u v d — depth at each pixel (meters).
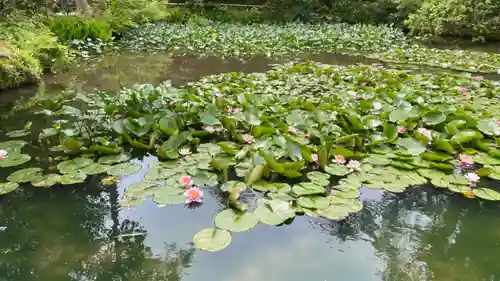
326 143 2.13
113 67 5.02
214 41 7.22
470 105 3.08
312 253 1.39
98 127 2.65
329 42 7.34
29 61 3.92
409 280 1.26
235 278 1.26
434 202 1.75
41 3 7.40
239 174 1.92
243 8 11.40
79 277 1.26
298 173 1.88
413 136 2.41
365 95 3.21
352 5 10.57
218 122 2.45
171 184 1.81
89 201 1.71
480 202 1.76
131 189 1.77
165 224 1.54
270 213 1.58
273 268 1.30
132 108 2.75
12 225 1.54
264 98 3.03
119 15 7.76
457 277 1.28
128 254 1.37
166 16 9.76
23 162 2.06
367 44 7.16
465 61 5.38
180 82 4.13
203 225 1.54
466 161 2.04
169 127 2.41
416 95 3.22
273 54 6.24
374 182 1.87
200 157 2.12
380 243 1.46
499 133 2.37
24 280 1.24
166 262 1.33
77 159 2.08
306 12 10.60
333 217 1.57
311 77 4.20
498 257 1.39
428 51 6.29
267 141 2.23
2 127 2.66
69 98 3.47
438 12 7.85
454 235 1.52
